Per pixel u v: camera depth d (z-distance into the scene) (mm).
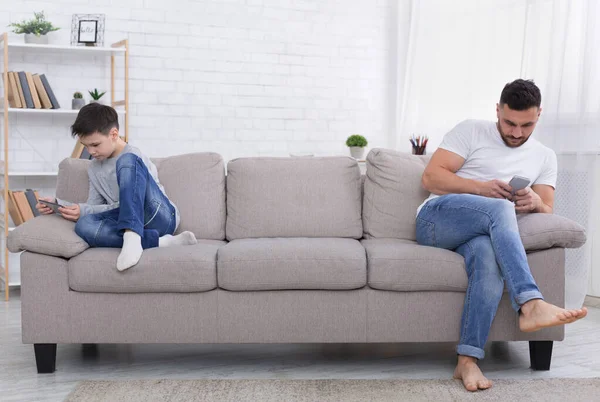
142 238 2588
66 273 2502
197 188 3107
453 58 4551
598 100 3451
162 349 2908
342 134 5082
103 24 4270
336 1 5012
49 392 2336
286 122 4941
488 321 2395
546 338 2510
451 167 2805
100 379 2480
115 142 2797
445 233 2602
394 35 5156
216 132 4785
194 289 2498
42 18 4199
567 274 3527
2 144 4293
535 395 2260
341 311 2529
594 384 2377
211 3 4727
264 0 4844
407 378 2480
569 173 3553
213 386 2365
